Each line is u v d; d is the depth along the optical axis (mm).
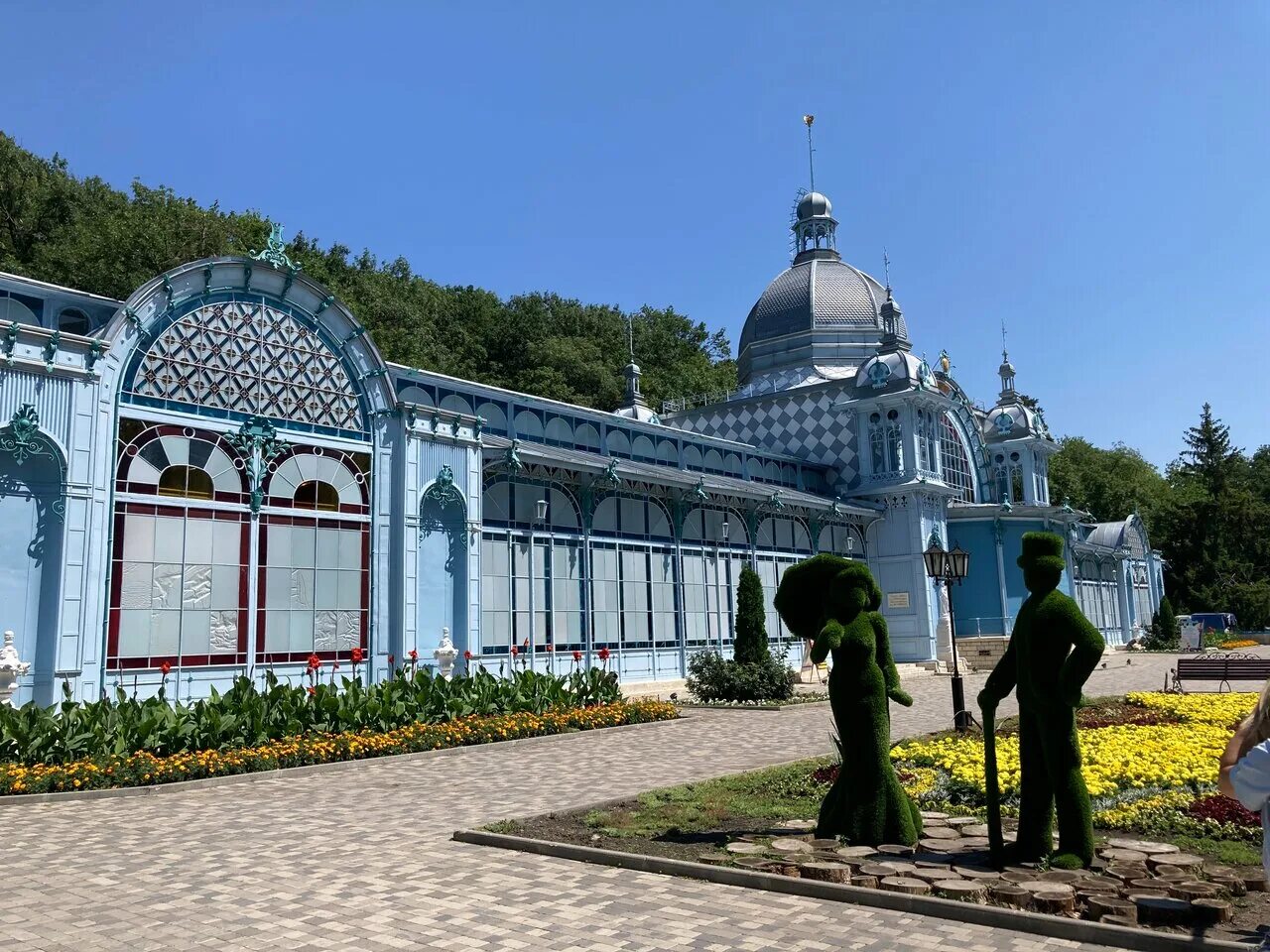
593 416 34812
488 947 7062
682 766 15953
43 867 9562
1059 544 9055
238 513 20484
